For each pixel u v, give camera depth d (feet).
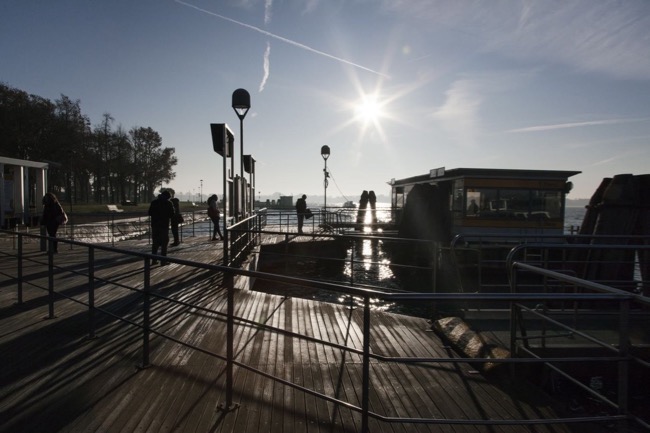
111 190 229.25
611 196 36.32
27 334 19.06
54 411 12.25
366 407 10.46
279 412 12.48
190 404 12.80
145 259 15.11
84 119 194.49
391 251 72.18
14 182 70.54
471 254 49.88
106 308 23.54
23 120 159.63
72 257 44.73
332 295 43.16
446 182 65.57
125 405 12.67
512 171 57.47
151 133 250.57
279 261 53.67
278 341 18.85
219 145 37.76
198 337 19.02
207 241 62.69
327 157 87.35
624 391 11.01
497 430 12.01
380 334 20.51
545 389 18.17
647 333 20.88
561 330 21.36
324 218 88.43
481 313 24.02
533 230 57.82
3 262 40.47
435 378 15.39
